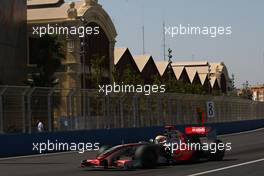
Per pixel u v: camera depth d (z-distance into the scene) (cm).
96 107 3344
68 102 3080
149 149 1733
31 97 2795
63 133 2952
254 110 6525
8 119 2641
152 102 3953
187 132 1955
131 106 3706
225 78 13238
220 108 5178
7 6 5322
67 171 1714
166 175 1500
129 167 1675
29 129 2761
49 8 6619
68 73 6400
